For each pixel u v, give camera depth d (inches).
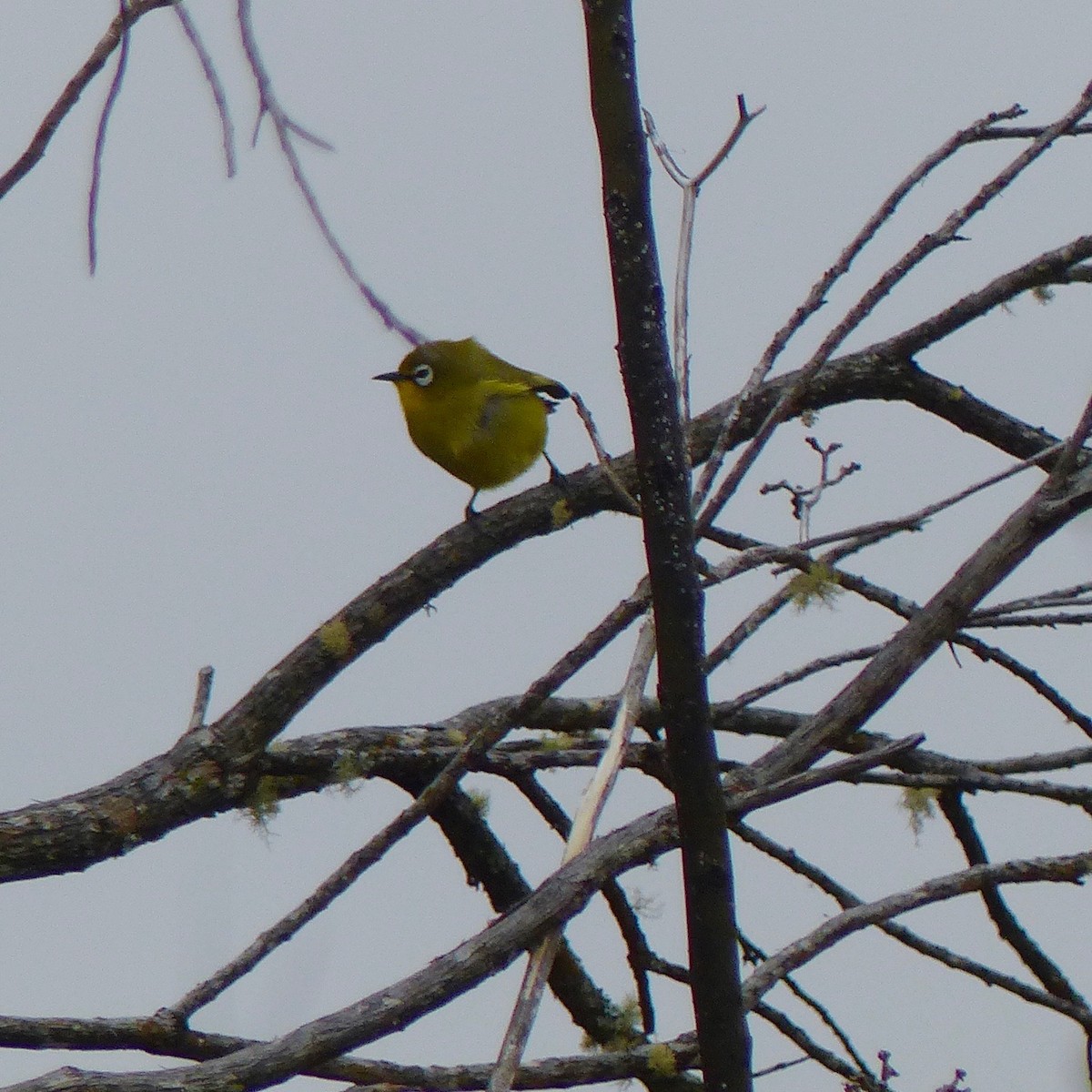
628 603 287.4
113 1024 304.8
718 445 296.8
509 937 277.4
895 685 296.7
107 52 173.6
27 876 452.1
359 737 494.0
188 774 470.3
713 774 269.1
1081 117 316.8
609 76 242.1
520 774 503.5
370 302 153.8
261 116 152.2
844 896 453.1
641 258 248.4
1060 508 296.2
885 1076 402.3
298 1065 266.1
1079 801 447.2
